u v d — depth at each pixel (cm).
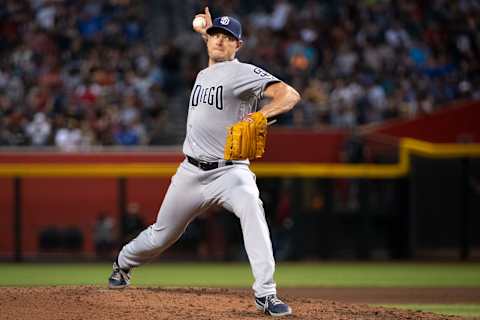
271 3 8981
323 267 6088
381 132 7712
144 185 6812
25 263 6494
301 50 8212
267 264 2355
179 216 2520
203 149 2434
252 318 2336
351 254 6719
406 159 6744
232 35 2444
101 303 2462
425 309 3516
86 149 7062
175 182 2503
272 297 2355
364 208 6738
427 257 6769
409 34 8569
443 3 8819
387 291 4422
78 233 6769
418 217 6794
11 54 8062
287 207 6588
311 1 8850
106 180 6800
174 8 8919
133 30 8494
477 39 8588
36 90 7631
